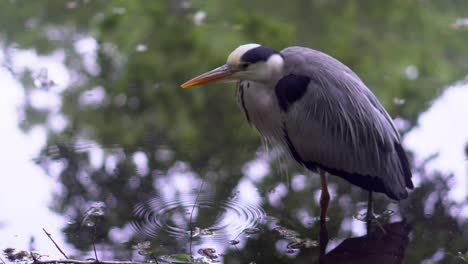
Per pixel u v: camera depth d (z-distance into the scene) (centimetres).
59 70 1458
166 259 859
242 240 909
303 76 926
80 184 1050
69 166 1103
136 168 1104
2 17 1728
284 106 929
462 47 1606
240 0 1864
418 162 1125
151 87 1394
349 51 1576
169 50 1563
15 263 842
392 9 1817
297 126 932
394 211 991
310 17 1759
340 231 940
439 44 1623
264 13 1781
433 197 1025
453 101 1343
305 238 921
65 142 1180
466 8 1823
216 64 1489
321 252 893
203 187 1051
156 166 1113
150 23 1708
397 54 1566
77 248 884
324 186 960
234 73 926
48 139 1190
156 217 962
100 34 1648
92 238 907
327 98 920
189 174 1093
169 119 1274
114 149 1164
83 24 1705
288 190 1048
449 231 938
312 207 1001
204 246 893
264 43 1598
